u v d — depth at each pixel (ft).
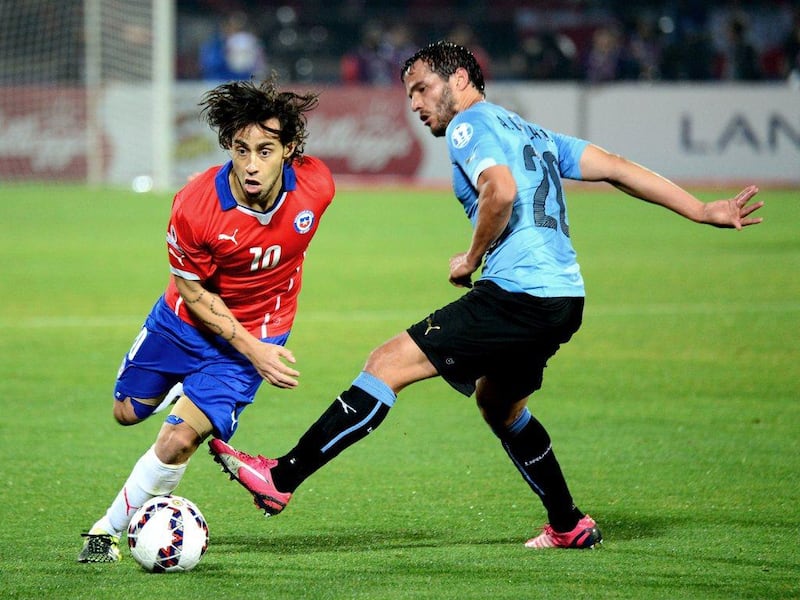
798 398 86.28
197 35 335.67
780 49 315.78
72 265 156.76
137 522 48.60
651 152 261.03
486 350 50.11
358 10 348.79
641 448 72.43
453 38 307.17
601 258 166.71
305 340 108.88
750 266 157.89
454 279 50.78
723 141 260.21
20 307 125.70
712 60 294.87
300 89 272.72
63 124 255.09
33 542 53.62
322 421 49.83
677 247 179.52
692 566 49.52
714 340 108.68
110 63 249.75
